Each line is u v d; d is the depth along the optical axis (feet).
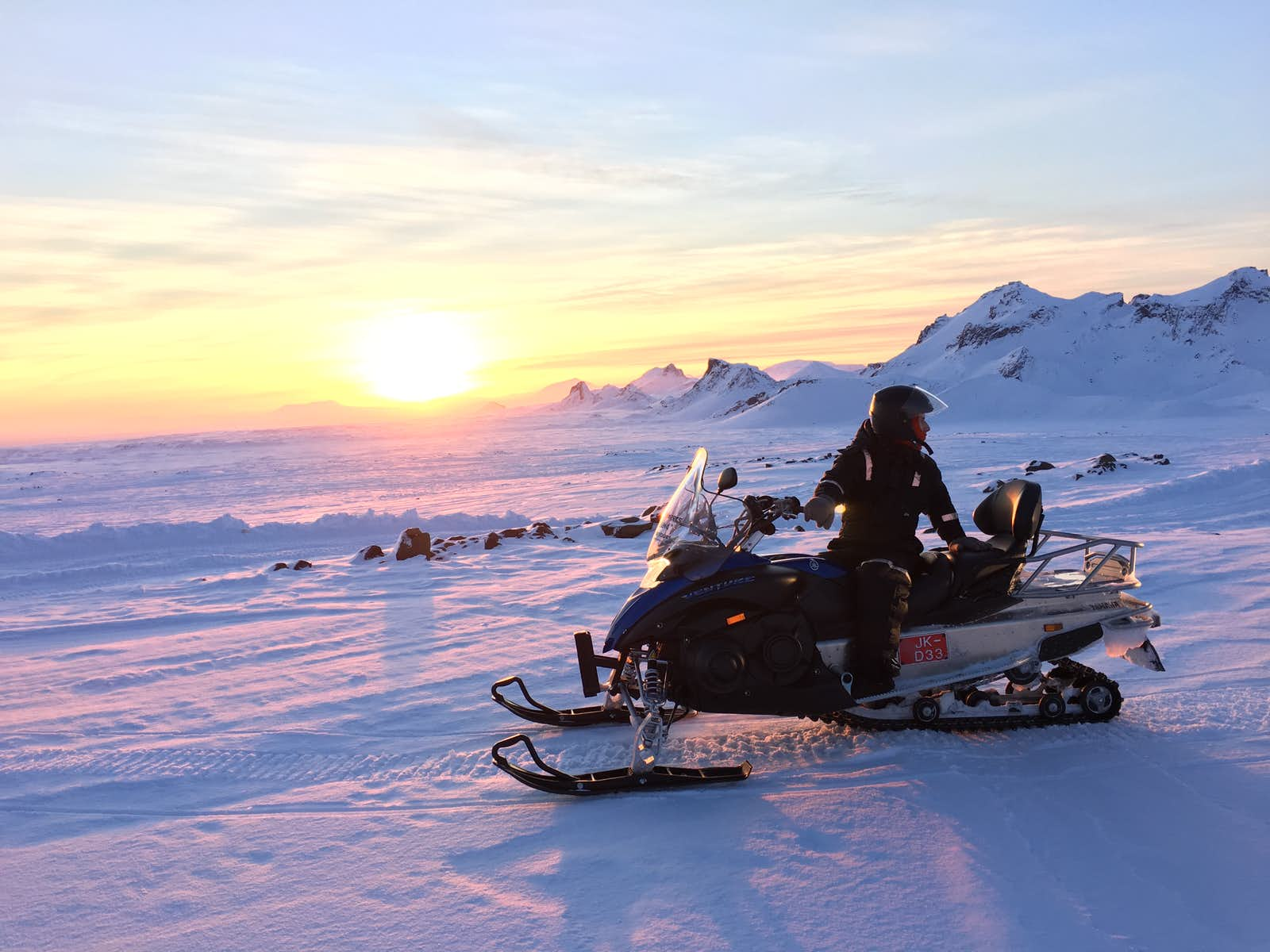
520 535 44.70
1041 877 10.06
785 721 15.76
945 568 14.33
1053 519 43.04
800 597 13.64
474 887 10.47
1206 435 213.66
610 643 13.43
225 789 14.14
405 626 26.16
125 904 10.47
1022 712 14.67
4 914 10.32
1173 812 11.56
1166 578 26.91
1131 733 14.32
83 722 18.16
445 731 16.53
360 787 13.99
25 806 13.73
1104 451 140.46
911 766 13.42
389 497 118.93
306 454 422.41
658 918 9.54
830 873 10.36
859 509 14.24
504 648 22.81
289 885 10.77
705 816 12.10
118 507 141.90
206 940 9.61
